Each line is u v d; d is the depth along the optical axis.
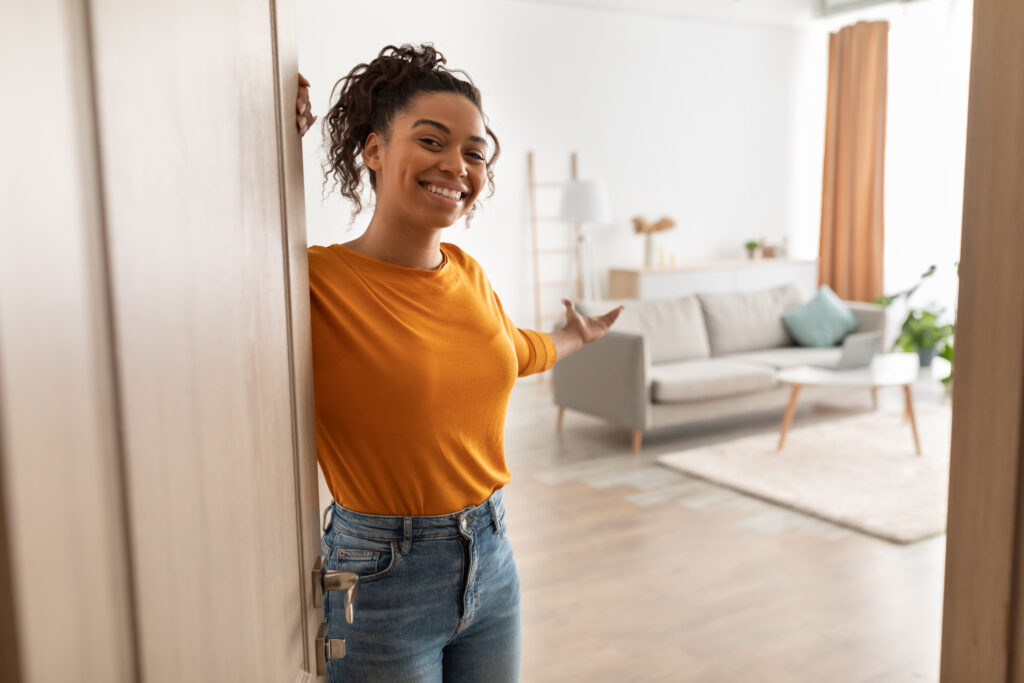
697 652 2.72
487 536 1.29
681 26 7.83
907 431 5.29
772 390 5.53
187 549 0.60
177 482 0.58
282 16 0.94
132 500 0.51
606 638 2.82
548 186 7.32
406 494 1.22
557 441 5.29
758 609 3.01
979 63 1.10
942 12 7.66
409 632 1.24
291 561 0.92
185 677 0.58
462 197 1.24
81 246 0.46
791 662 2.66
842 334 6.21
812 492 4.18
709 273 7.70
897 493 4.14
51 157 0.43
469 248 7.04
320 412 1.18
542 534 3.75
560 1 7.12
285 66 0.95
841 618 2.94
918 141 7.96
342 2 6.12
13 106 0.39
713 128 8.16
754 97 8.38
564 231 7.45
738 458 4.77
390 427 1.19
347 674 1.26
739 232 8.48
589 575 3.31
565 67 7.27
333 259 1.20
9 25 0.39
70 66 0.45
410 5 6.43
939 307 7.85
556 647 2.76
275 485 0.85
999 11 1.07
